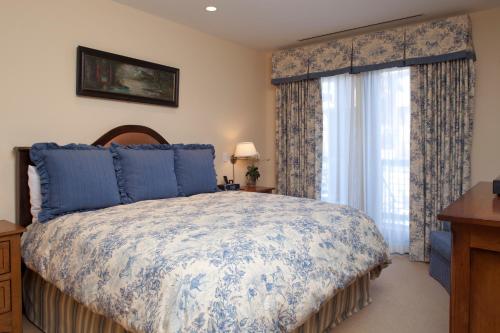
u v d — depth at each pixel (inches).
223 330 49.9
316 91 173.3
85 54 114.9
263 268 59.8
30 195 96.4
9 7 99.2
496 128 133.2
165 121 143.4
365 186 160.9
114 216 85.7
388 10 133.1
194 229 72.4
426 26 140.1
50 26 107.8
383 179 157.1
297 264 66.6
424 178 144.3
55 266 75.9
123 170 110.7
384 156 156.4
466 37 131.3
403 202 152.7
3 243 80.9
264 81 195.3
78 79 113.5
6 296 81.3
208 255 58.4
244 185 181.3
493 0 124.7
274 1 125.5
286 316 58.9
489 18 133.2
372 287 115.9
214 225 76.0
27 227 94.6
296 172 181.6
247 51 183.2
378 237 99.0
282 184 186.9
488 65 134.0
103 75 120.2
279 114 186.5
